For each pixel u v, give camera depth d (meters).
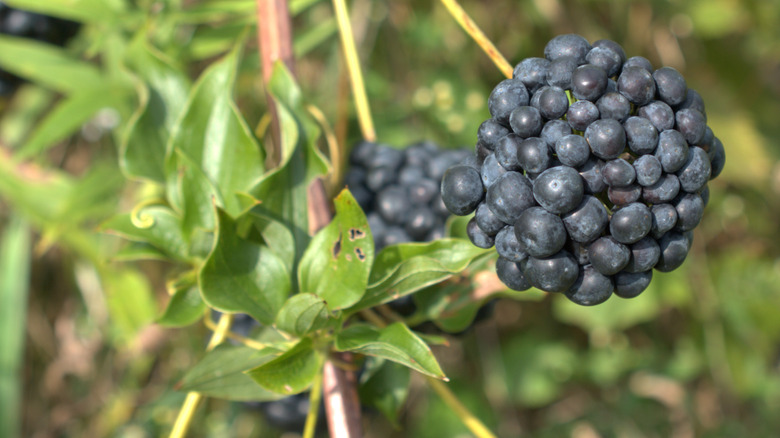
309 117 0.35
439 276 0.32
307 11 0.64
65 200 0.51
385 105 0.64
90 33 0.52
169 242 0.35
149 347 0.65
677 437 0.75
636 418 0.75
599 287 0.30
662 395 0.76
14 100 0.60
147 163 0.36
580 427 0.75
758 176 0.71
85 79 0.47
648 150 0.29
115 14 0.43
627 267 0.30
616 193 0.29
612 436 0.74
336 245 0.34
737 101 0.78
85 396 0.67
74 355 0.67
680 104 0.30
